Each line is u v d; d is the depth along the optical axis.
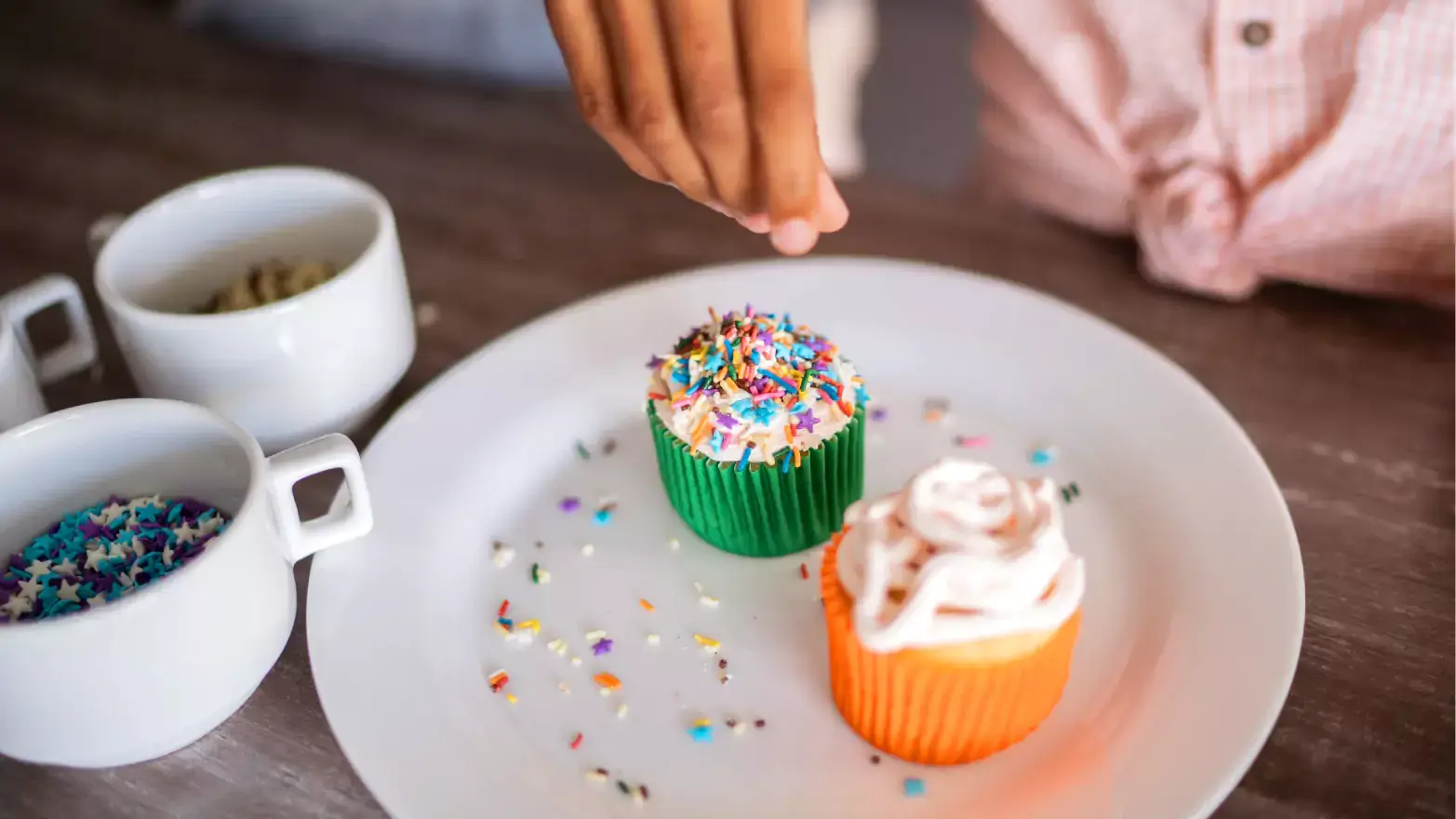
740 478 0.53
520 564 0.54
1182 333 0.60
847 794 0.47
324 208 0.58
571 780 0.47
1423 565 0.50
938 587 0.45
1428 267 0.61
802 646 0.51
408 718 0.48
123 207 0.68
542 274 0.65
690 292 0.61
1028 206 0.69
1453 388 0.56
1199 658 0.48
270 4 0.89
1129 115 0.67
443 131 0.73
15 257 0.66
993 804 0.46
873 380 0.59
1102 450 0.55
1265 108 0.63
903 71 1.39
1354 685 0.47
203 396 0.53
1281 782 0.45
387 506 0.54
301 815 0.46
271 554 0.47
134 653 0.44
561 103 0.75
